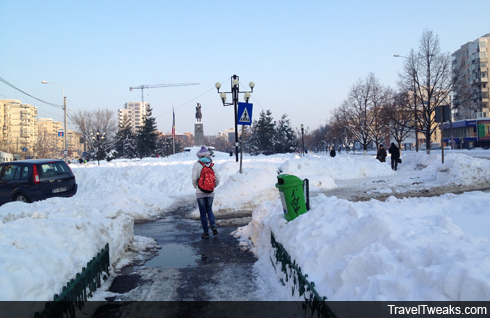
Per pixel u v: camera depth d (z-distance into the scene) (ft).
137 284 15.12
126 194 34.32
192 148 176.04
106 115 216.54
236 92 58.23
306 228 14.08
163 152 299.99
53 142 345.10
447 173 42.75
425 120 108.37
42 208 21.21
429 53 102.01
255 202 33.45
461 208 19.34
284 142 275.18
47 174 39.42
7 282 8.81
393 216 13.12
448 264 7.75
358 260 9.49
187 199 42.22
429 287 7.41
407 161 74.64
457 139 237.04
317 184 45.01
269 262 16.66
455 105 105.70
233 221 28.45
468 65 276.62
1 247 10.71
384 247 9.93
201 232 25.41
